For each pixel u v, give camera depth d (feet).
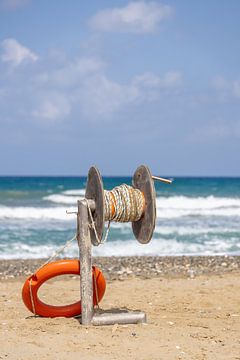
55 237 77.56
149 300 36.11
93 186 27.45
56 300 36.65
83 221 27.50
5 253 64.34
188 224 94.94
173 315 30.91
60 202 137.59
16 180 319.27
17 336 25.46
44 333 25.93
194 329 26.99
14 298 37.37
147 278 46.78
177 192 192.95
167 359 22.26
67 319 28.91
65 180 328.08
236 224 95.45
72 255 63.00
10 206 124.47
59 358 22.43
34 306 29.01
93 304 28.99
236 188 218.79
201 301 35.68
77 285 42.80
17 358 22.47
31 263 56.03
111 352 23.12
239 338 25.43
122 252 65.92
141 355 22.74
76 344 24.18
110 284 42.91
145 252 66.18
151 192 27.04
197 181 303.27
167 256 60.80
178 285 42.14
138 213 27.45
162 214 111.96
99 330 26.48
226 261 57.00
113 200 27.20
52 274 28.58
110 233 79.00
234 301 35.70
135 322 27.94
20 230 84.53
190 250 68.13
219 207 132.36
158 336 25.49
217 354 22.94
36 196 151.12
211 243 73.61
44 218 102.22
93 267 28.89
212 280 44.80
